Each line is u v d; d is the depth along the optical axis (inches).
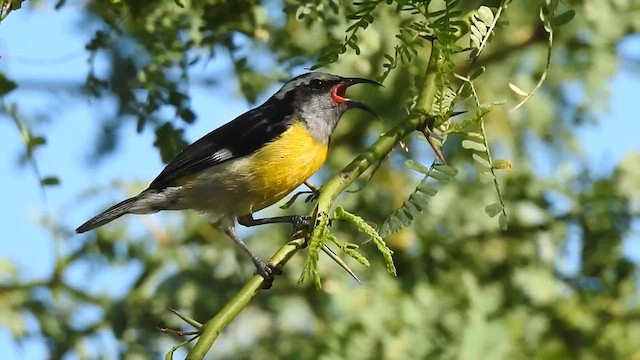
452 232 474.9
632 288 479.5
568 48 513.0
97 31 365.4
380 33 387.2
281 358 467.8
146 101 359.6
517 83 521.7
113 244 478.0
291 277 472.4
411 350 424.5
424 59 415.2
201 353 272.8
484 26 308.0
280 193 454.3
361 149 526.0
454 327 434.0
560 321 472.7
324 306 477.1
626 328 473.4
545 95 526.9
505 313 464.1
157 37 362.6
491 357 428.1
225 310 279.0
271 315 476.7
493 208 301.1
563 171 495.8
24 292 476.7
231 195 446.6
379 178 491.2
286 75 383.9
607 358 472.7
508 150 510.6
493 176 304.3
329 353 425.7
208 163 445.4
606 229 477.4
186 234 484.1
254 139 445.4
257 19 372.2
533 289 469.7
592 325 470.9
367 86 493.4
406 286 461.7
